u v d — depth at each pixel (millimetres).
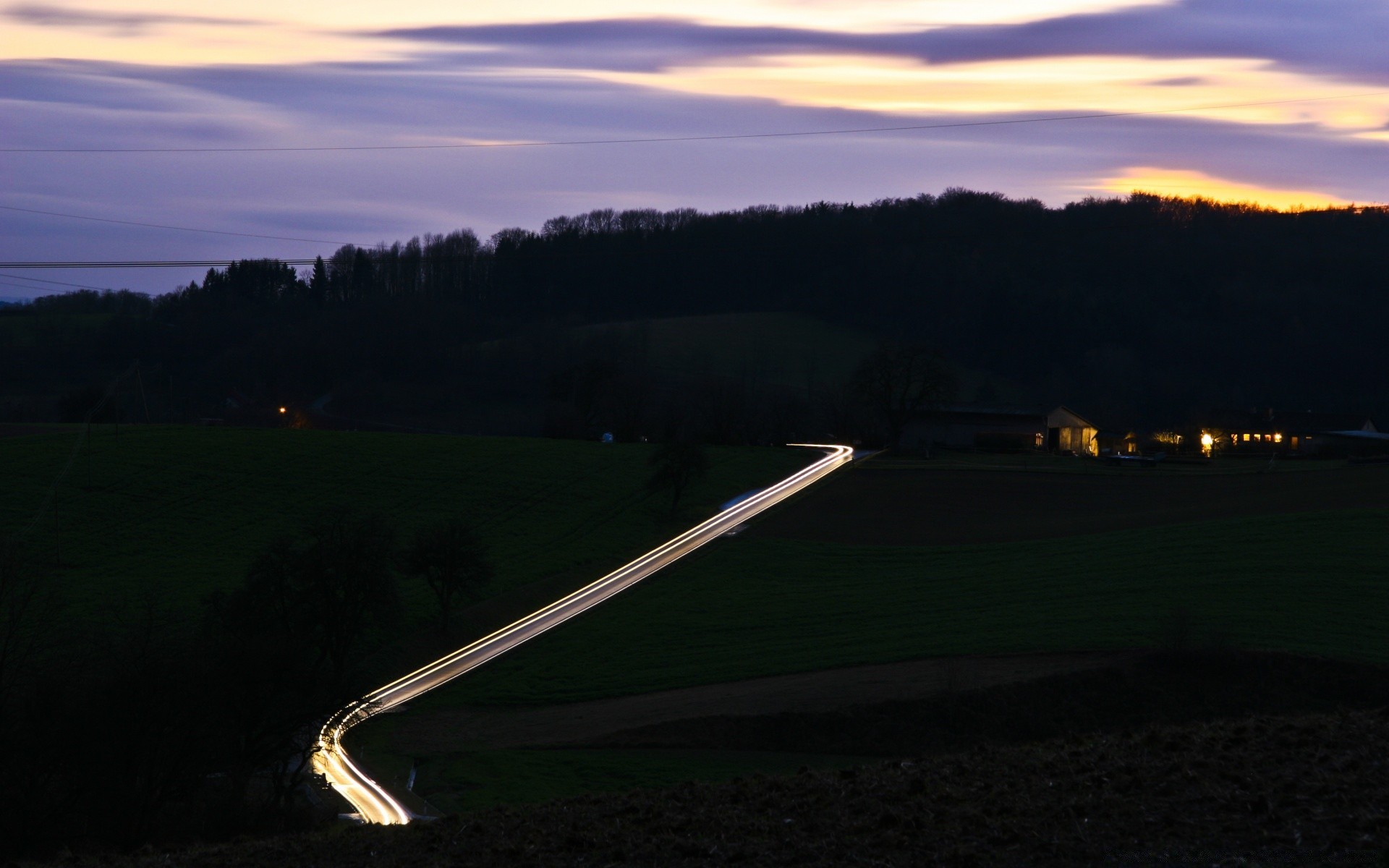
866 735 44719
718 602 69438
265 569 53969
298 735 48688
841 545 83375
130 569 73938
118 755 33938
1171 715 44125
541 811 21391
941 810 18156
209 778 41625
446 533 70500
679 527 92562
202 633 48031
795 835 17750
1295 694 44438
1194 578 61531
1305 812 16094
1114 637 51344
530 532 89750
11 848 33312
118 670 35031
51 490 90625
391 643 65938
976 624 57219
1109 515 87125
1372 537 67625
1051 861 15492
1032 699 45625
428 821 22797
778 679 51938
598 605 71188
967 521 89188
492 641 66312
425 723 53000
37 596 52500
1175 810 16875
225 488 95750
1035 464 114812
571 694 55031
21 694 35656
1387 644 47688
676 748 45469
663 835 18344
